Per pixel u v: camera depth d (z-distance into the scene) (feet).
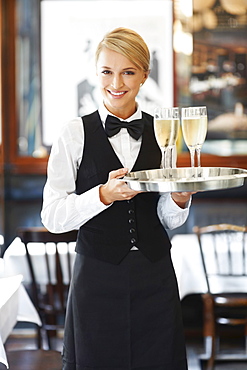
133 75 7.54
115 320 7.81
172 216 8.06
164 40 19.51
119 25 19.48
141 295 7.82
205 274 13.94
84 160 7.93
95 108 19.75
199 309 16.58
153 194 8.07
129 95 7.63
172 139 7.38
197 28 19.43
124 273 7.78
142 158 8.10
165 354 7.87
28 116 19.72
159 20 19.44
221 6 19.33
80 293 7.84
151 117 8.46
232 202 18.99
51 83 19.70
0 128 19.25
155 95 19.66
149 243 7.88
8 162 19.66
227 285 14.46
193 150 7.41
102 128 8.03
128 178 7.09
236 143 19.62
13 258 14.11
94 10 19.44
